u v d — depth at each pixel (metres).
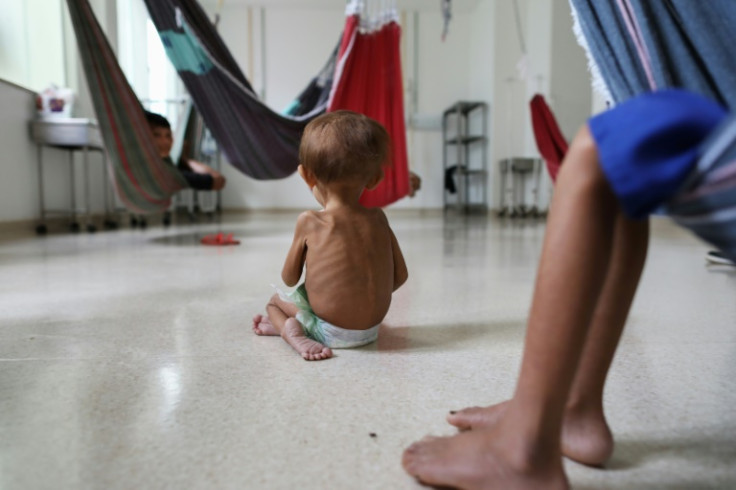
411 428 0.71
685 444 0.67
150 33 6.36
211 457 0.63
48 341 1.12
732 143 0.34
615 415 0.75
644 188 0.38
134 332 1.19
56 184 4.23
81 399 0.80
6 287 1.72
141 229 4.23
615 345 0.60
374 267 1.04
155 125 3.58
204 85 3.00
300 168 1.05
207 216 6.35
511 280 1.88
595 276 0.46
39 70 4.23
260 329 1.16
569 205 0.46
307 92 4.02
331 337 1.05
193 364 0.97
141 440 0.67
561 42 6.18
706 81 0.83
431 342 1.11
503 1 6.75
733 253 0.38
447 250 2.84
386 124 3.22
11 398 0.81
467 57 7.70
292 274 1.09
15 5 3.94
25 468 0.61
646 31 0.86
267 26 7.50
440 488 0.57
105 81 2.79
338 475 0.59
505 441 0.52
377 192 3.23
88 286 1.74
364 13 3.11
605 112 0.47
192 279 1.88
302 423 0.72
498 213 6.69
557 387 0.48
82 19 2.62
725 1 0.79
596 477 0.59
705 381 0.87
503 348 1.07
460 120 7.13
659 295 1.58
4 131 3.50
